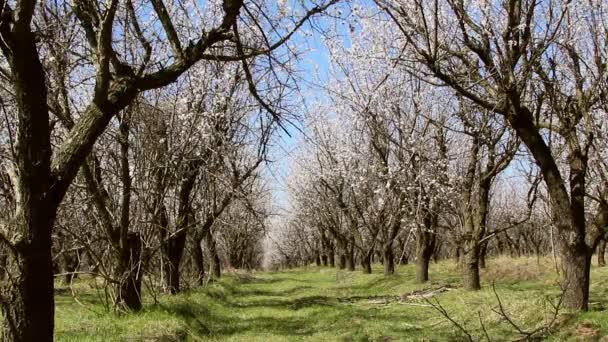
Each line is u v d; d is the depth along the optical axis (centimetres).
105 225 1420
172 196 1909
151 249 1576
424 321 1638
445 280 2602
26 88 607
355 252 5094
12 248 597
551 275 2311
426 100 2320
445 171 2225
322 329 1617
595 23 1293
